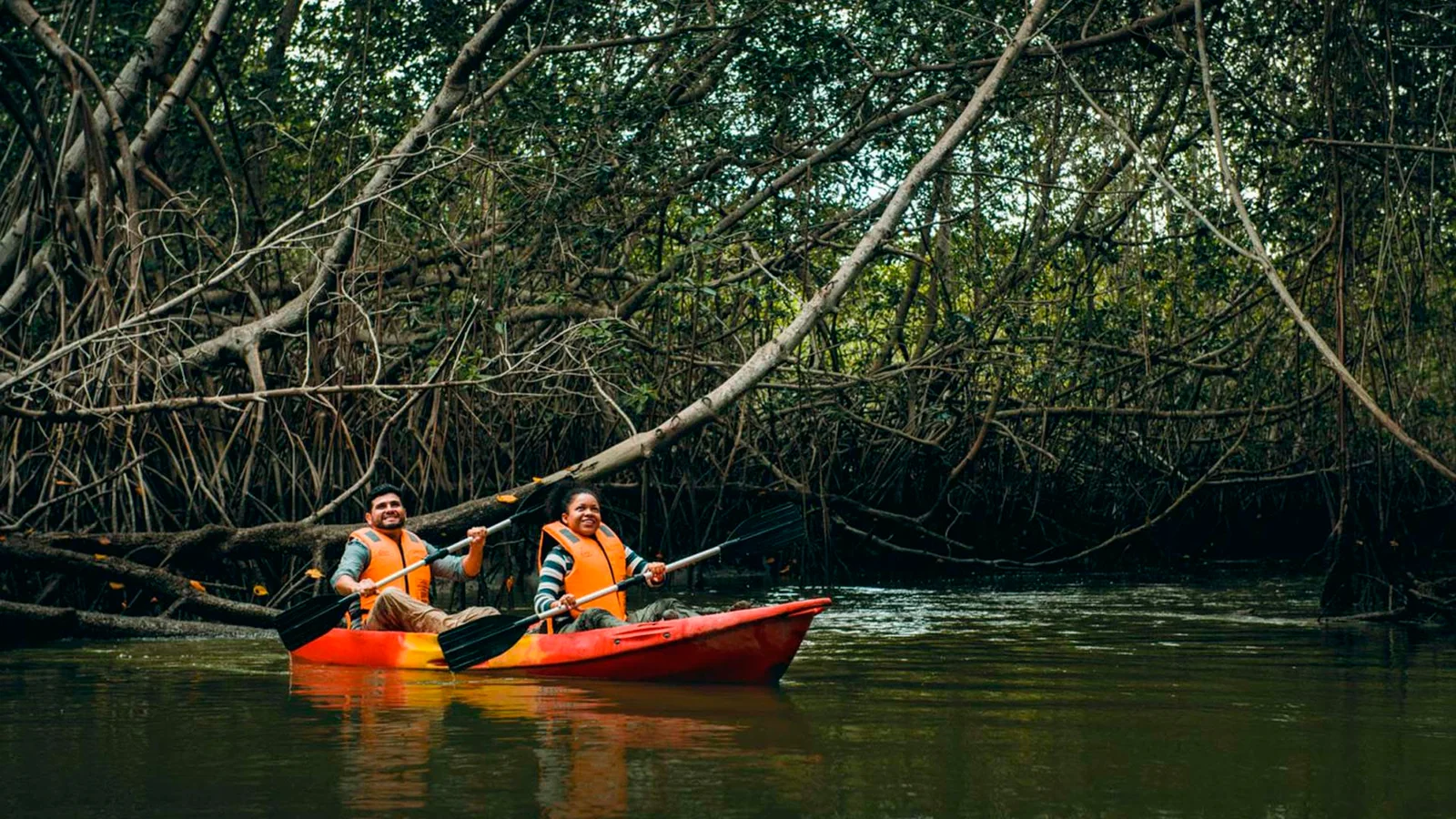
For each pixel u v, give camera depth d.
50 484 10.23
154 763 4.37
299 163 15.53
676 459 13.70
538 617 6.85
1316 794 3.86
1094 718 5.22
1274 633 8.63
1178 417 15.05
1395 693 5.91
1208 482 14.67
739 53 13.27
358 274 11.85
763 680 6.25
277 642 8.66
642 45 14.09
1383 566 9.69
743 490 14.05
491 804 3.77
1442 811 3.66
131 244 11.11
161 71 12.36
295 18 15.08
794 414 14.66
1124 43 13.84
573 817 3.61
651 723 5.12
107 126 12.01
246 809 3.74
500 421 12.75
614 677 6.48
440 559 8.23
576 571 7.21
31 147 11.28
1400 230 10.35
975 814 3.63
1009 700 5.72
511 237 13.16
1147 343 14.57
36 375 10.36
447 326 12.44
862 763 4.30
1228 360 16.20
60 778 4.16
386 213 12.67
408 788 3.97
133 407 10.20
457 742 4.73
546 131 13.09
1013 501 15.83
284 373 12.05
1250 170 14.25
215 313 12.80
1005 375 15.17
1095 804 3.76
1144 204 15.45
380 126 13.46
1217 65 13.14
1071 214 15.56
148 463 10.81
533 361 12.80
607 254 14.27
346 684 6.38
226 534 10.23
